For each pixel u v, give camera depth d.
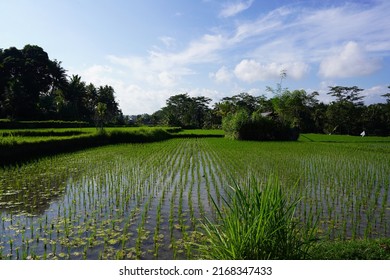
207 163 17.12
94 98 77.06
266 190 4.62
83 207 9.28
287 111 54.75
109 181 12.66
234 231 4.51
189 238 6.83
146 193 10.86
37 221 8.05
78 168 15.51
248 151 23.17
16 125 40.72
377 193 10.21
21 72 62.91
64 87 69.69
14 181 12.67
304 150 23.95
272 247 4.45
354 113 65.12
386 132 65.19
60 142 22.34
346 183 12.22
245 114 39.31
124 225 7.76
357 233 7.21
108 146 27.44
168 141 35.31
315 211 8.81
